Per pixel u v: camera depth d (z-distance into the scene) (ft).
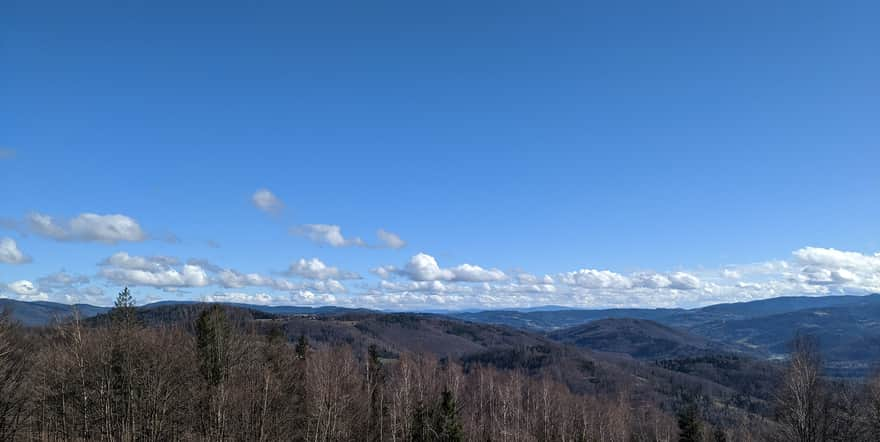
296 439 299.79
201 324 272.92
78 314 230.68
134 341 229.86
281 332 384.27
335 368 312.50
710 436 350.43
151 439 219.61
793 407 161.99
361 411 325.83
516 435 363.97
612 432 411.13
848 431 157.28
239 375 279.69
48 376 220.02
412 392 360.69
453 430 268.00
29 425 230.68
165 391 228.63
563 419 395.14
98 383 218.79
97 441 219.61
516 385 435.94
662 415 510.58
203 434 250.37
